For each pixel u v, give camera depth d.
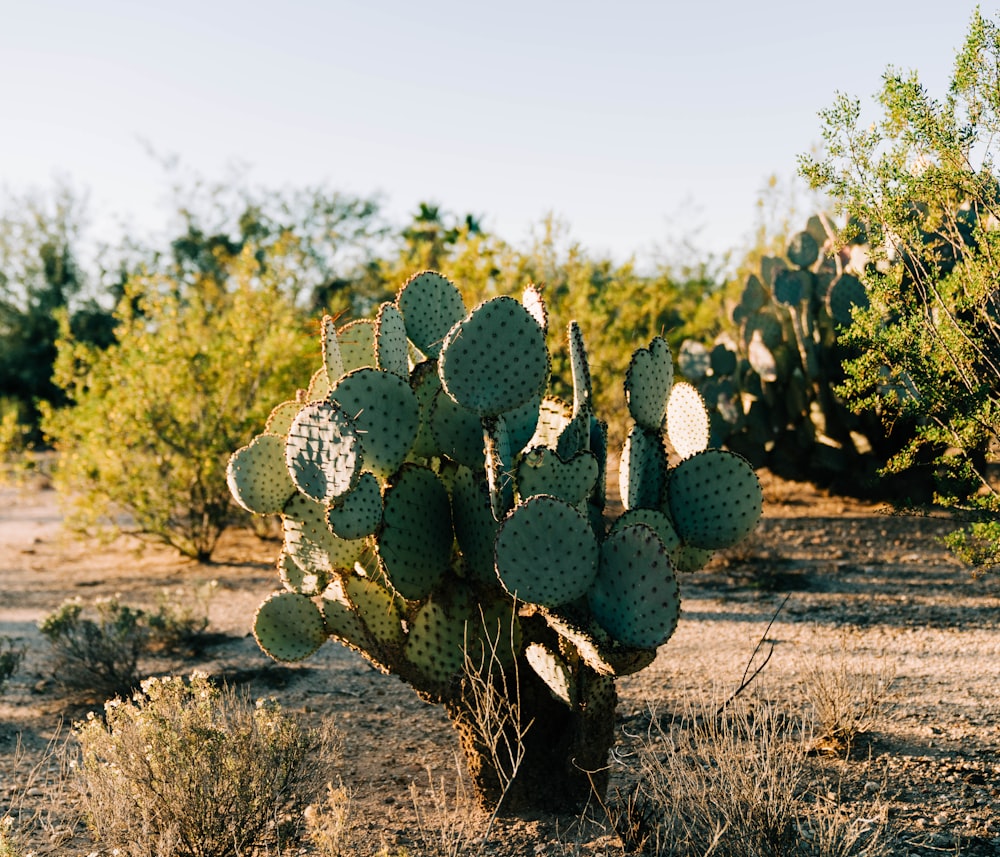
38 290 32.09
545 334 3.92
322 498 3.61
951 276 4.67
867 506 10.71
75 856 3.68
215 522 10.85
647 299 13.43
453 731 5.02
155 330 11.48
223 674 6.05
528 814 3.87
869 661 5.78
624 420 12.34
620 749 4.54
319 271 31.12
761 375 10.87
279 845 3.48
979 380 4.77
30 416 29.45
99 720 3.91
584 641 3.35
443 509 3.83
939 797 3.91
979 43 4.13
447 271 11.55
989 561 4.77
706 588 7.97
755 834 3.27
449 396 3.58
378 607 3.97
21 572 10.72
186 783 3.49
